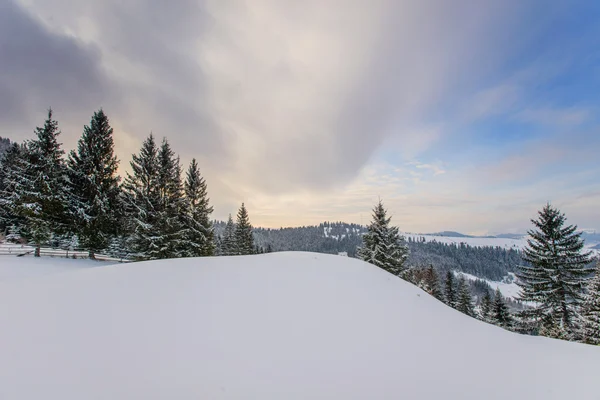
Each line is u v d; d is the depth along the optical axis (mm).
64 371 2541
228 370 2836
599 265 15875
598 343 13820
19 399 2170
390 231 23891
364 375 3055
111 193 17547
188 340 3277
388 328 4293
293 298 4805
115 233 18156
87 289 4520
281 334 3676
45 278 5023
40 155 16203
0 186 20453
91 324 3424
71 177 16891
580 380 3570
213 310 4094
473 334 4754
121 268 5777
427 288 30516
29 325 3279
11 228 18016
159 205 18891
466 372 3453
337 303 4855
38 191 15469
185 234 20516
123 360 2787
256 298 4648
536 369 3797
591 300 15219
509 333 5297
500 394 3086
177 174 20703
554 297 15797
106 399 2273
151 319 3676
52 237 16453
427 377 3203
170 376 2641
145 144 19656
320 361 3209
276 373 2889
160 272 5621
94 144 17328
